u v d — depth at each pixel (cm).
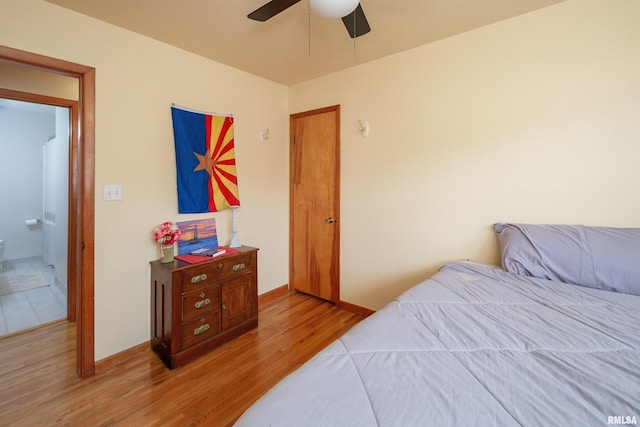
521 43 190
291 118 324
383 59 251
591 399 69
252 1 173
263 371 190
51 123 462
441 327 106
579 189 175
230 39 218
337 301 294
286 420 63
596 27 167
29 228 452
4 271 398
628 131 161
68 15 177
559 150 180
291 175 328
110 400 163
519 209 195
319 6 129
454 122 218
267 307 293
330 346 96
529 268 164
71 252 257
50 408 156
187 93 236
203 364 198
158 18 189
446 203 224
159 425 146
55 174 341
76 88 257
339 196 289
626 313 118
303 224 322
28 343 224
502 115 198
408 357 88
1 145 425
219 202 257
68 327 250
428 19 193
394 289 256
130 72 204
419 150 236
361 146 270
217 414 153
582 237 159
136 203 210
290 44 226
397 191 249
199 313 207
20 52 162
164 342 201
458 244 221
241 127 279
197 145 241
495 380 77
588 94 171
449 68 218
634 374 78
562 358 86
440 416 64
